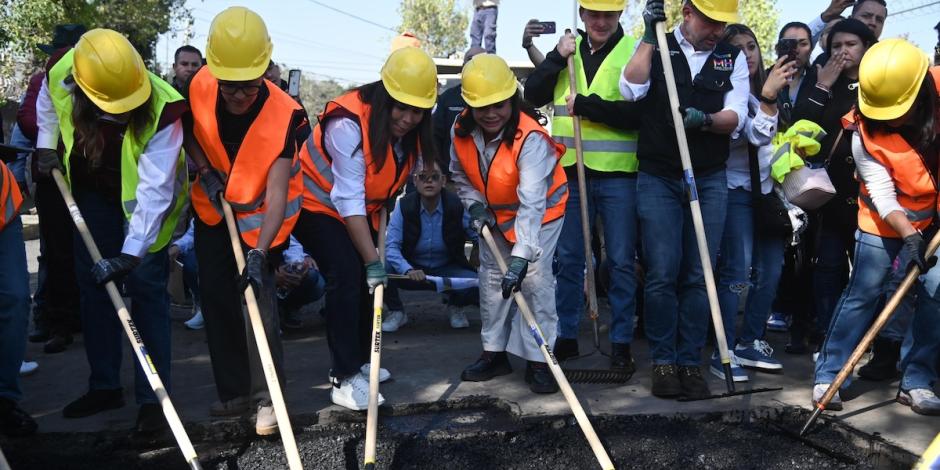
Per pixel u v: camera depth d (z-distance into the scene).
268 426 3.57
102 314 3.76
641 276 5.31
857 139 3.84
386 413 3.88
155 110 3.31
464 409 3.96
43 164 3.60
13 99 15.45
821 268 4.77
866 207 3.90
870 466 3.39
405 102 3.57
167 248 3.70
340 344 3.81
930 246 3.60
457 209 5.68
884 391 4.20
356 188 3.65
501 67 3.82
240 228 3.52
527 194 3.81
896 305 3.58
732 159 4.45
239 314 3.65
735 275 4.45
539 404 3.91
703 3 3.92
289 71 6.02
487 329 4.29
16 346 3.54
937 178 3.80
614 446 3.53
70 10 16.03
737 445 3.55
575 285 4.71
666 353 4.08
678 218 4.05
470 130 3.97
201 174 3.54
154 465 3.41
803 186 4.33
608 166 4.41
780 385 4.30
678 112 3.90
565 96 4.65
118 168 3.61
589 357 4.81
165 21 19.67
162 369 3.66
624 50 4.50
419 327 5.82
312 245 3.83
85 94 3.29
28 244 11.37
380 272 3.55
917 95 3.64
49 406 3.97
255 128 3.40
